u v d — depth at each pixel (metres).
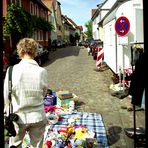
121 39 11.18
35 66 3.97
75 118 7.27
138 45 8.37
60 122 7.08
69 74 17.45
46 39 43.41
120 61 13.35
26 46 3.98
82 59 28.38
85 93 11.38
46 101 8.31
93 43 33.53
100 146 5.69
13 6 22.33
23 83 3.83
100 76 16.17
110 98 10.29
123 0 12.91
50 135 5.84
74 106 8.70
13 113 3.84
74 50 46.00
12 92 3.84
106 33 20.41
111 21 16.83
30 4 32.12
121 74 12.39
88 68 20.44
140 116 7.87
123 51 12.73
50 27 43.03
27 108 3.88
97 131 6.52
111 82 13.87
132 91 4.62
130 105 8.66
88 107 9.04
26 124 3.88
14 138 4.00
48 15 49.09
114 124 7.21
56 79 15.50
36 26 32.75
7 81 3.83
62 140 5.49
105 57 21.64
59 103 8.38
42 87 3.98
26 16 24.19
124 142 5.94
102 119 7.64
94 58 27.22
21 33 23.58
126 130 6.15
